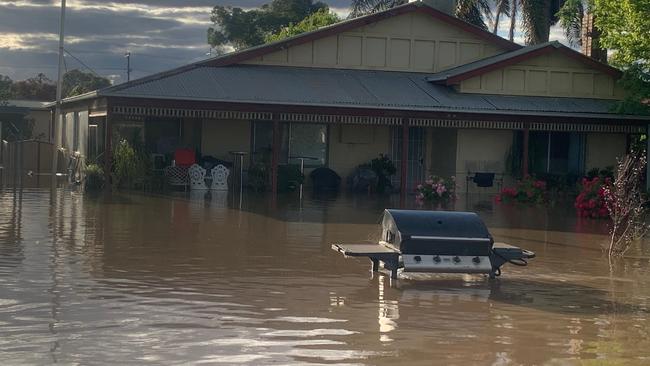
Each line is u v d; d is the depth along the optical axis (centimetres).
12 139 4416
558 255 1545
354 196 2773
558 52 3062
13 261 1248
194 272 1214
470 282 1223
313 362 779
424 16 3238
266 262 1327
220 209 2136
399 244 1194
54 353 781
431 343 859
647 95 2808
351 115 2714
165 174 2747
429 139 3272
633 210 1798
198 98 2573
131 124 3008
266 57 3088
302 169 3112
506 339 888
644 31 2752
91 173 2655
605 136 3216
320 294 1090
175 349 806
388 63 3209
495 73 3030
